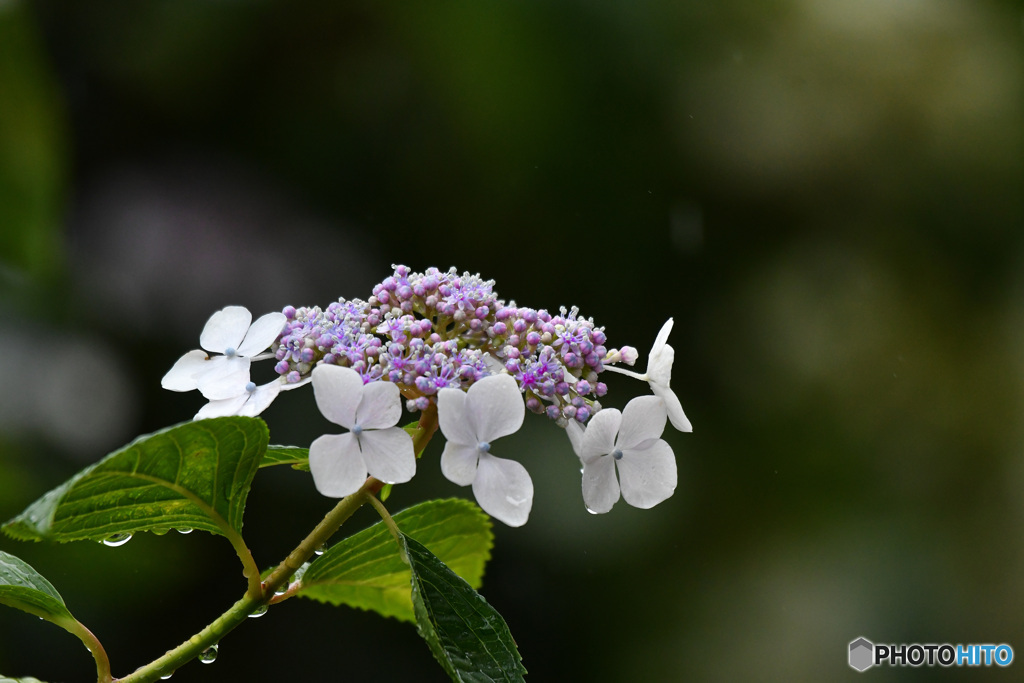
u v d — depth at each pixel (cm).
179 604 158
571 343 89
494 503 87
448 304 89
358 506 89
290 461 91
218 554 164
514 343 89
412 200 199
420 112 196
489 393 88
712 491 202
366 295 195
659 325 206
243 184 194
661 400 90
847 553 198
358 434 87
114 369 171
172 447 87
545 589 178
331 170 198
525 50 192
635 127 200
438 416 88
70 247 171
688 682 177
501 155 196
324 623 171
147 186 187
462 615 88
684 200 205
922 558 200
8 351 156
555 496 180
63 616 89
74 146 182
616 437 89
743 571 193
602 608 180
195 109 193
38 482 145
